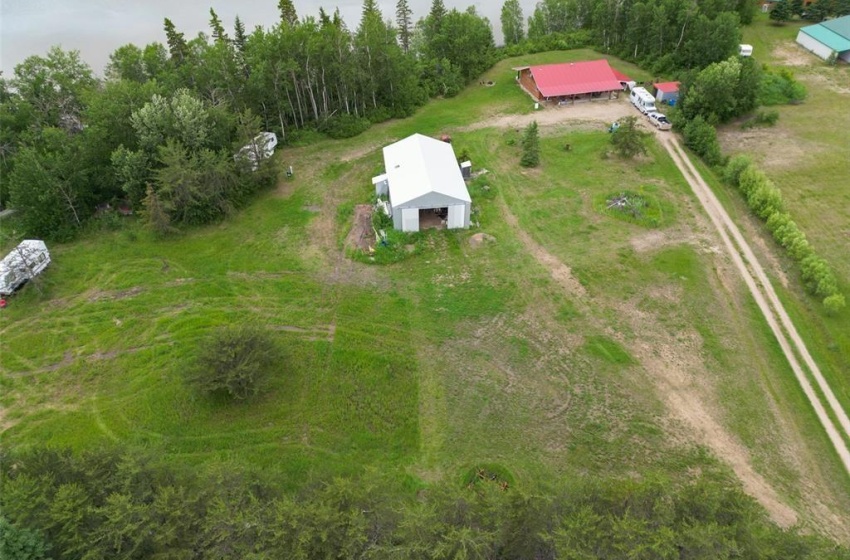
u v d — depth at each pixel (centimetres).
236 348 2730
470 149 4969
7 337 3150
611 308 3216
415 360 2933
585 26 7494
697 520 1745
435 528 1738
